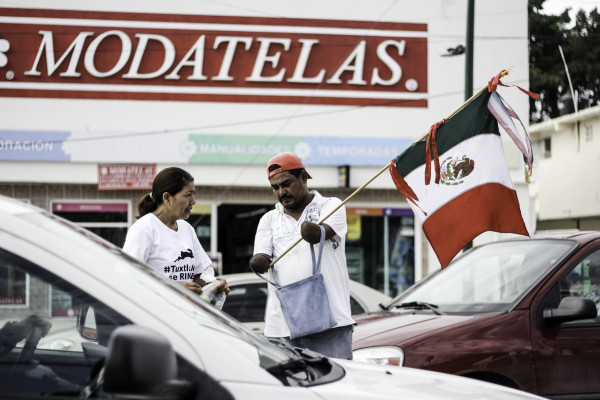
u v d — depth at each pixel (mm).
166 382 2090
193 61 18156
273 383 2346
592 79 37406
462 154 5066
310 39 18641
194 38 18219
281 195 5066
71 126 17750
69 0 17844
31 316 2385
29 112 17672
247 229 18594
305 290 4863
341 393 2461
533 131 34219
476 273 6176
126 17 18016
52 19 17797
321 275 4891
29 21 17734
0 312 2383
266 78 18406
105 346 2488
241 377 2316
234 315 8195
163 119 18062
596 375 5430
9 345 2469
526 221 18984
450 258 5020
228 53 18281
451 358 5152
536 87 36531
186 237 5152
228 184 18250
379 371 3006
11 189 17609
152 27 18094
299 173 5109
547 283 5590
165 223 5066
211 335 2375
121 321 2326
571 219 33312
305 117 18578
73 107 17781
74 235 2584
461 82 19125
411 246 18969
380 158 18750
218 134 18219
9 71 17625
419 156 5090
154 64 18078
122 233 17891
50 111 17719
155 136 18000
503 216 5039
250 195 18500
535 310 5473
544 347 5355
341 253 5066
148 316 2338
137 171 17906
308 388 2434
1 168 17469
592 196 31219
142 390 2059
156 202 5059
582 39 37562
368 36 18844
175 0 18156
